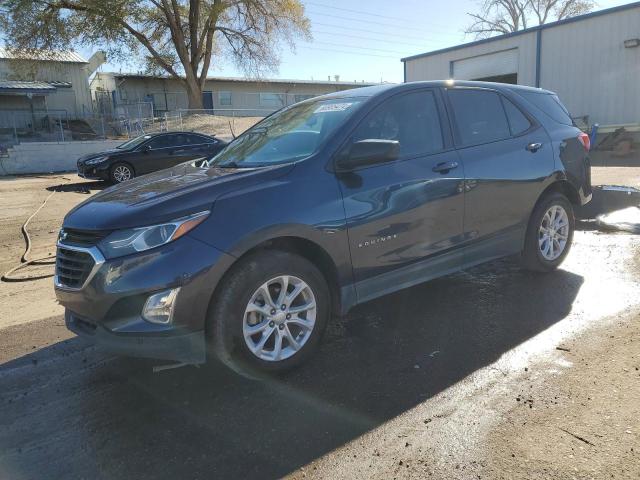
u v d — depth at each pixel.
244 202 3.26
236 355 3.30
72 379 3.58
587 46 18.84
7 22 28.62
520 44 20.86
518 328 4.07
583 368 3.39
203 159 4.73
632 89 17.83
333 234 3.53
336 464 2.60
